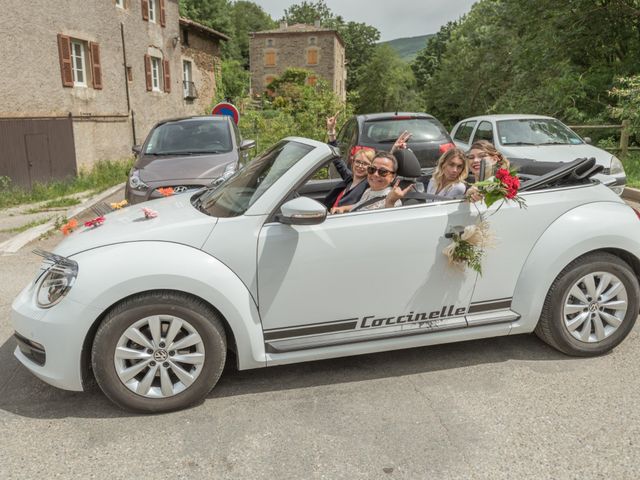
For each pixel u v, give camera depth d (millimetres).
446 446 2814
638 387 3350
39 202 11750
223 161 8086
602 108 15781
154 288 3016
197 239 3178
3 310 4965
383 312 3438
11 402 3342
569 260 3564
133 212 3783
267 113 13102
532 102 17125
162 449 2836
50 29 13836
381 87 81500
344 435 2930
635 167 11250
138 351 3090
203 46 28781
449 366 3697
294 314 3312
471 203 3508
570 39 16281
